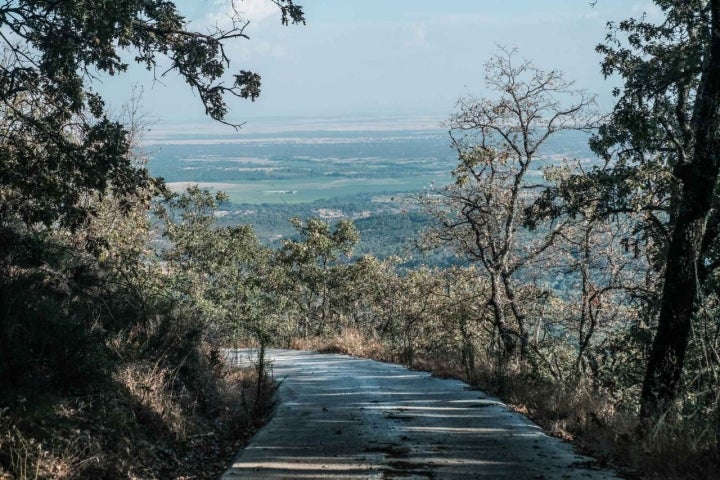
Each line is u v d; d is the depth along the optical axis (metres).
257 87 11.01
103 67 10.35
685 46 13.52
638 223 16.02
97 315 8.77
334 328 46.22
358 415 8.81
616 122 13.70
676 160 13.54
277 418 8.70
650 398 9.09
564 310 21.30
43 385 5.97
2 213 9.35
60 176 9.52
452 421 8.23
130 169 9.84
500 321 21.91
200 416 8.38
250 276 47.09
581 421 8.16
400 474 5.74
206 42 10.80
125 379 7.39
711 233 12.24
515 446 6.76
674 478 5.52
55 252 9.91
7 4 9.30
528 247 22.44
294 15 10.81
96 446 5.72
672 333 9.23
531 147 21.72
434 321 25.47
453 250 23.84
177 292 16.25
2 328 6.21
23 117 9.39
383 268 46.03
